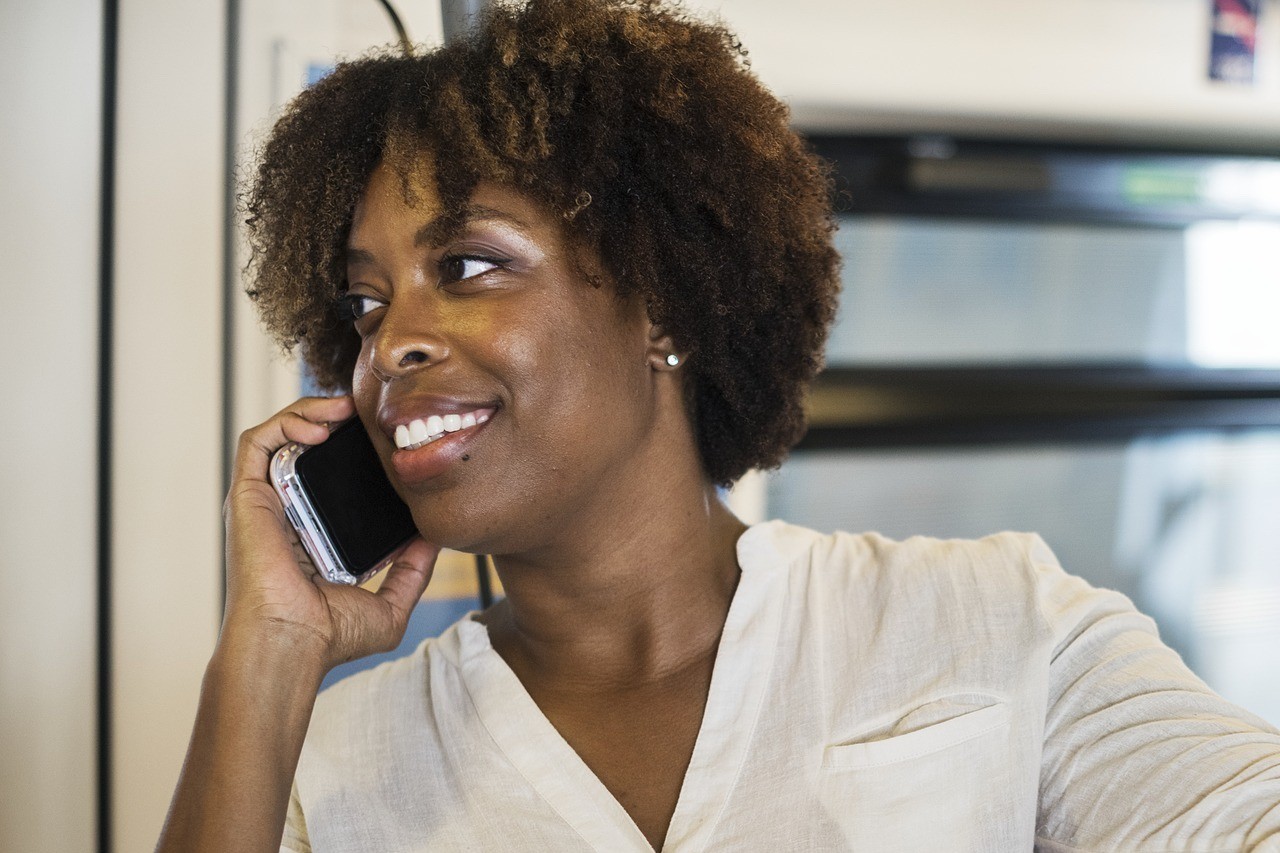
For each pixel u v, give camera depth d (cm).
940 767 85
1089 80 210
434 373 84
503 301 85
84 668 127
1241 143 224
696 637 93
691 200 91
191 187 127
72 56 123
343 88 97
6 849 126
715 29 101
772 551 96
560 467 85
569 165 87
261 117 129
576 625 93
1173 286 226
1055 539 224
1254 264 228
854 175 212
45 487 125
